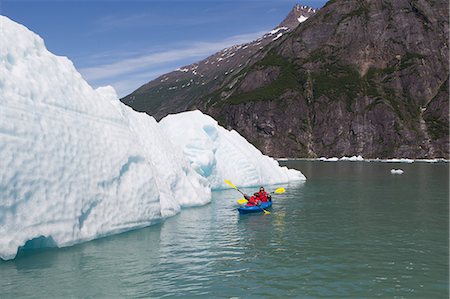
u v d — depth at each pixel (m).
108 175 14.61
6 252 10.87
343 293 9.65
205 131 30.31
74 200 13.01
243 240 14.55
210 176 28.94
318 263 11.90
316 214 19.97
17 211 11.25
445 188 31.12
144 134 19.86
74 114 14.14
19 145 11.60
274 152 100.06
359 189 30.78
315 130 101.62
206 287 9.94
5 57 12.51
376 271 11.20
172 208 19.06
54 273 10.66
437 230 16.28
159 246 13.47
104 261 11.73
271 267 11.50
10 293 9.36
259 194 22.47
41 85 13.27
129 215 15.33
